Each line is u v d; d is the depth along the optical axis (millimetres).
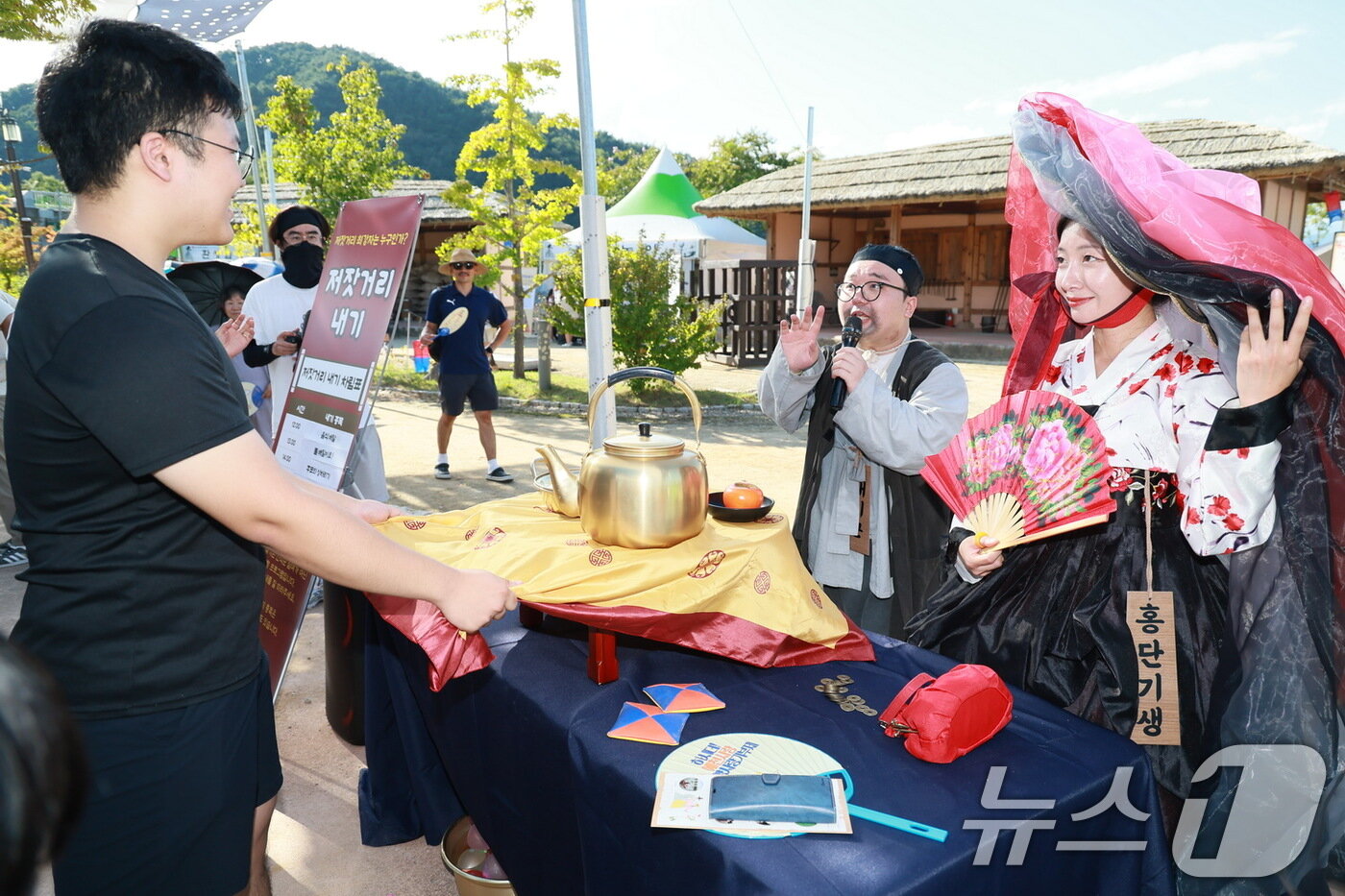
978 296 21062
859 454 2498
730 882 1117
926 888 1087
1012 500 1684
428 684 2070
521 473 6980
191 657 1305
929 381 2441
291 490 1241
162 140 1252
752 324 14344
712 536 1800
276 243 4031
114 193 1264
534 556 1775
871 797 1258
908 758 1365
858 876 1084
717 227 17922
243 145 1402
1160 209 1443
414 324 23703
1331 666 1568
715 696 1579
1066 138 1583
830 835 1166
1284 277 1452
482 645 1678
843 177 19422
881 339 2584
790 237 20703
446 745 2029
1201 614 1631
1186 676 1613
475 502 6031
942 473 1811
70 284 1188
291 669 3676
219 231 1380
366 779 2578
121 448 1152
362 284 2881
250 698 1420
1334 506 1536
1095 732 1456
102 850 1289
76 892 1303
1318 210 19078
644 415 9984
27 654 535
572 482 2027
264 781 1590
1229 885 1611
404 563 1344
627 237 17656
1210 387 1605
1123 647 1627
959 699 1373
